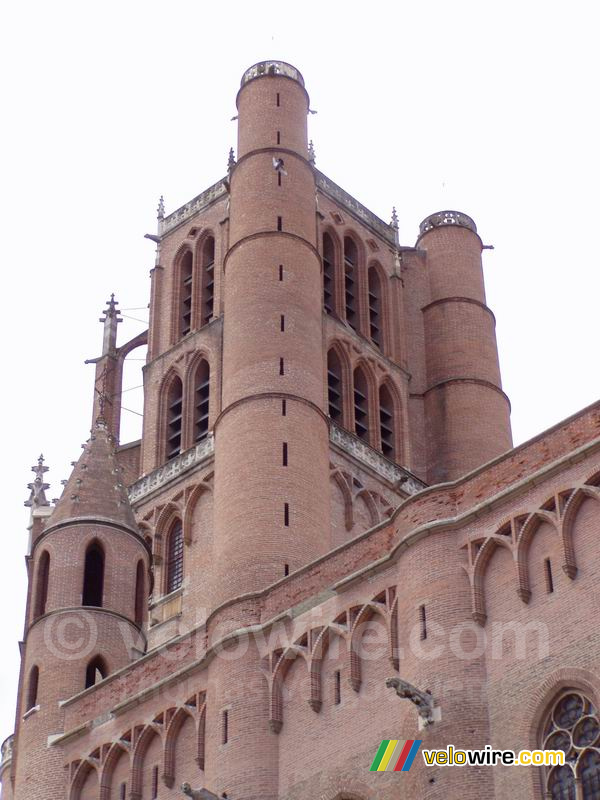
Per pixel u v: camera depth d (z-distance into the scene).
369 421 104.62
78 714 82.12
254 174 100.19
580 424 65.38
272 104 103.44
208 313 108.88
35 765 81.81
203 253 110.88
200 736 75.56
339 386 103.94
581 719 61.19
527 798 61.38
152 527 101.06
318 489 88.12
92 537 88.81
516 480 66.56
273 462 87.31
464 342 108.88
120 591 87.81
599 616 61.84
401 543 68.94
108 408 114.75
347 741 69.25
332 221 110.31
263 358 91.81
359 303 109.44
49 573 88.06
